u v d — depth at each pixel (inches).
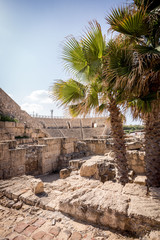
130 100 130.5
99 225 89.6
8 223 98.3
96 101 154.9
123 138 151.9
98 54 138.3
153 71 103.5
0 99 623.5
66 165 335.0
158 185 130.3
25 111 797.2
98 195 104.4
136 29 119.5
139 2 122.5
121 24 117.0
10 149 223.3
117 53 120.7
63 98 161.5
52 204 115.1
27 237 84.0
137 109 129.2
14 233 87.7
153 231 72.4
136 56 110.7
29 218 103.4
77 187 153.9
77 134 1095.6
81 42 133.8
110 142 391.5
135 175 220.2
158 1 117.0
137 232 78.5
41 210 112.4
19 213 111.3
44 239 81.7
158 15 116.0
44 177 287.0
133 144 282.2
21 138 582.9
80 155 366.0
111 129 157.1
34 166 295.1
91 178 200.4
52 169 327.0
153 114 133.5
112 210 85.7
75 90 159.6
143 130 146.6
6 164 212.7
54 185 160.6
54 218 100.4
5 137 460.4
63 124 1302.9
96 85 151.6
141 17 110.7
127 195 101.0
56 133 1017.5
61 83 159.3
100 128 1098.1
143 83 110.0
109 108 156.2
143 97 127.0
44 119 1230.9
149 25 118.4
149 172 135.9
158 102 117.5
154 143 134.7
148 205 86.7
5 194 138.3
